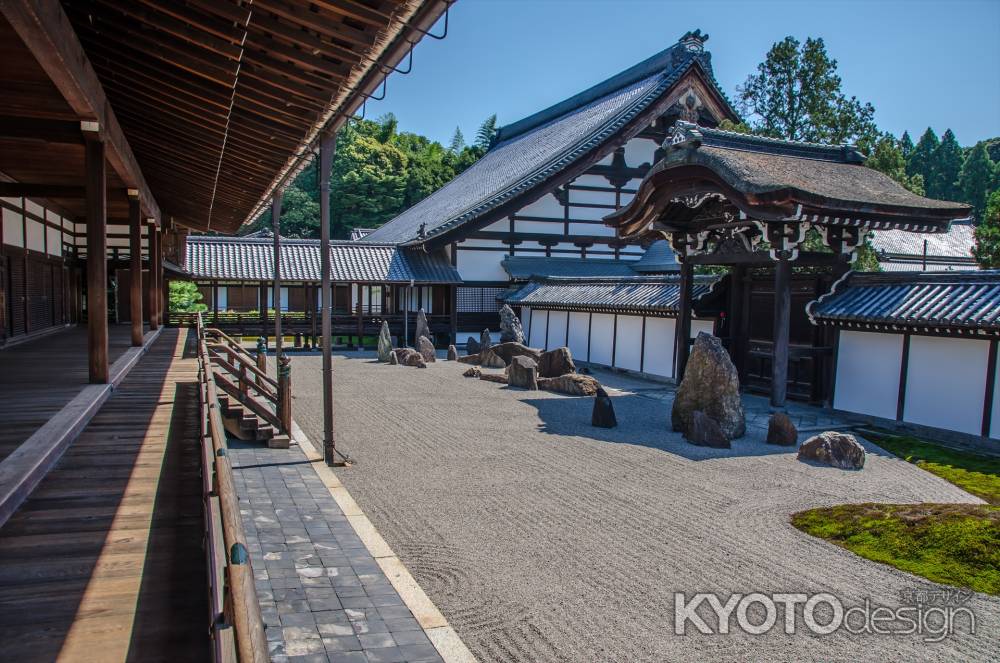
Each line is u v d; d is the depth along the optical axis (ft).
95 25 18.20
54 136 21.79
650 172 53.78
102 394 23.76
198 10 14.87
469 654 15.11
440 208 121.29
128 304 64.39
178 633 9.59
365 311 108.27
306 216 176.86
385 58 16.57
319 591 18.02
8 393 23.36
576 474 31.09
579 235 102.47
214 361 34.65
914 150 176.04
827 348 49.34
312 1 13.57
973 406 39.93
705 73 91.45
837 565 21.20
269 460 31.35
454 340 95.04
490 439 38.22
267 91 19.86
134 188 35.27
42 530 12.87
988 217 60.13
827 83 76.74
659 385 63.05
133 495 14.83
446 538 22.76
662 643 16.24
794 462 34.30
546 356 63.77
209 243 90.02
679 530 23.98
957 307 40.73
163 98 23.49
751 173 46.68
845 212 46.34
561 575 19.95
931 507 25.62
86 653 9.03
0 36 15.66
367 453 34.19
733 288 59.88
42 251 46.21
